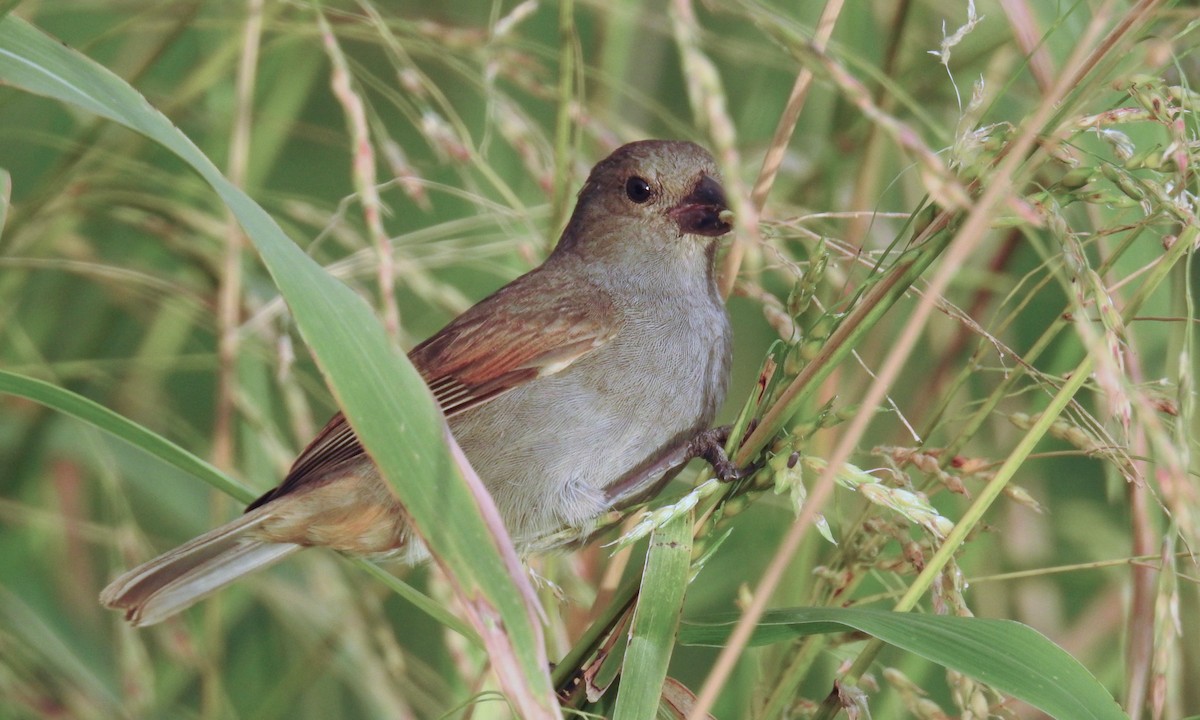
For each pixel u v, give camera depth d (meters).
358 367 4.65
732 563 9.59
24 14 8.90
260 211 4.82
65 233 9.43
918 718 6.08
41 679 8.20
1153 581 6.38
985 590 9.01
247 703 9.46
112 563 8.81
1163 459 4.31
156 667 9.12
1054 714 4.83
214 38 10.16
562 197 7.77
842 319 5.79
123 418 5.56
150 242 10.12
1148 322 7.08
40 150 10.30
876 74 6.29
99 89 5.09
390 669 8.48
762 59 8.83
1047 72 7.15
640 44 10.22
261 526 7.58
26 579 9.16
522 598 4.53
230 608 9.55
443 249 8.37
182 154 4.93
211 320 8.88
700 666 10.40
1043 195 5.16
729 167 3.63
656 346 7.94
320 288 4.72
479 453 7.82
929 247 5.44
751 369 10.30
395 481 4.57
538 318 7.90
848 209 9.03
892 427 9.17
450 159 7.92
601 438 7.83
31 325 9.67
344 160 11.62
